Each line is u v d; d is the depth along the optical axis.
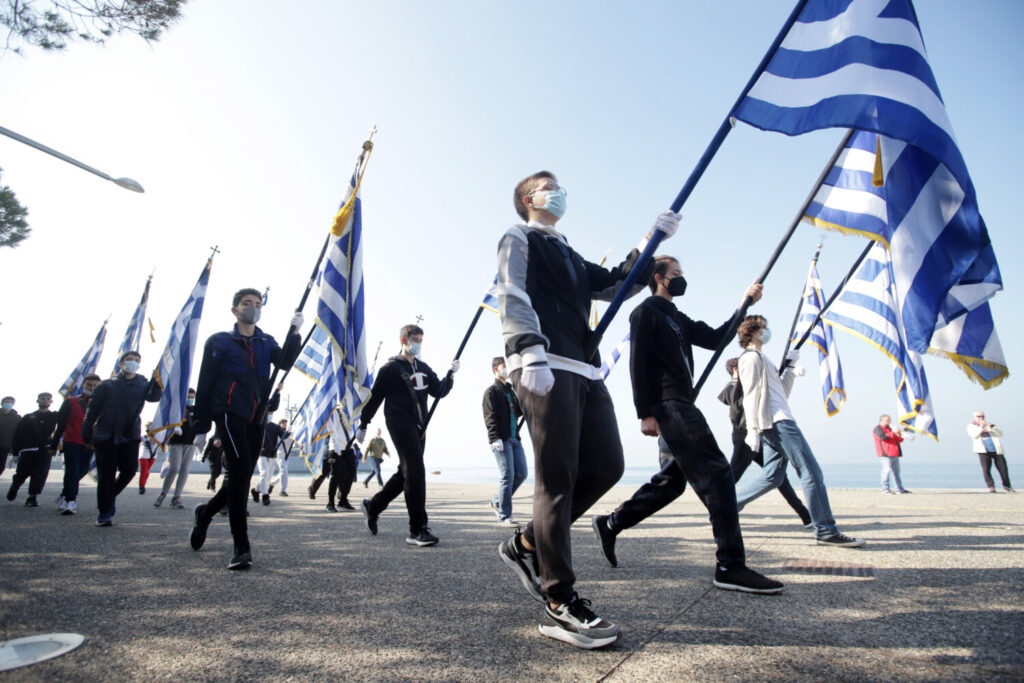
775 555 3.84
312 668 1.83
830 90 2.54
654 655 1.92
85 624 2.29
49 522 6.03
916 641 2.02
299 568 3.52
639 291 2.80
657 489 3.40
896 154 2.65
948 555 3.69
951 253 2.43
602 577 3.23
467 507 8.78
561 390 2.25
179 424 6.73
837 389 7.42
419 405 4.99
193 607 2.57
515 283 2.32
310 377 10.59
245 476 3.67
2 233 10.45
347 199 5.16
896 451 11.34
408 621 2.36
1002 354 2.54
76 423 7.23
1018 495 10.25
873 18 2.56
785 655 1.89
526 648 2.02
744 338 4.74
